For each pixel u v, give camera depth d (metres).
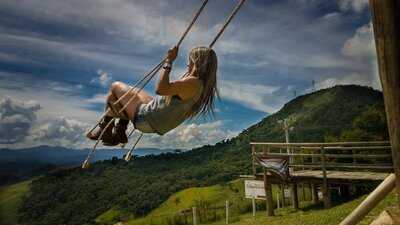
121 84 3.84
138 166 107.56
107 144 3.99
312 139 69.94
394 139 3.13
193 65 3.66
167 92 3.44
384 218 5.02
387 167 18.83
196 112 3.62
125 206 83.31
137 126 3.68
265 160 21.73
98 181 89.69
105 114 3.89
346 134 33.94
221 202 72.56
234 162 100.62
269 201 22.17
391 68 3.03
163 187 95.56
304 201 30.69
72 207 72.69
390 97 3.08
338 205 20.84
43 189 62.66
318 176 20.80
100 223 74.12
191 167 107.75
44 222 57.41
